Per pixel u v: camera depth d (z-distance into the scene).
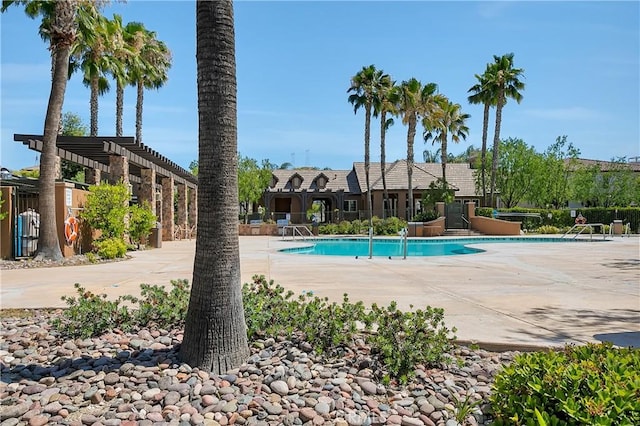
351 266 11.36
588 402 2.22
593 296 7.00
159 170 22.47
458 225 30.58
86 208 14.30
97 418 2.83
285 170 46.56
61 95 12.44
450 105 39.09
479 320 5.34
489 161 40.62
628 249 17.27
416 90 34.25
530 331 4.82
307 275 9.45
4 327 4.88
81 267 11.18
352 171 46.75
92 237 15.05
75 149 17.44
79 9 13.13
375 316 4.06
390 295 6.98
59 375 3.46
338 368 3.61
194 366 3.47
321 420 2.85
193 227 32.34
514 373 2.81
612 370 2.63
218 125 3.51
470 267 11.16
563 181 39.38
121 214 14.36
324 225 34.16
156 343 4.05
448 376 3.53
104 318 4.52
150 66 26.69
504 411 2.68
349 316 4.25
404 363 3.51
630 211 32.97
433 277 9.19
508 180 39.31
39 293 7.18
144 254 15.40
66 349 4.01
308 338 4.07
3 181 15.27
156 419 2.81
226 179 3.55
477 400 3.11
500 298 6.77
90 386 3.25
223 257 3.54
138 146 17.05
